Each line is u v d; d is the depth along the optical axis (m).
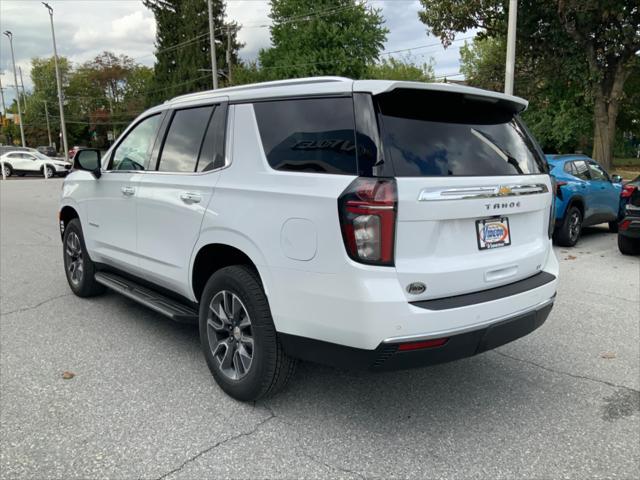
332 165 2.74
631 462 2.72
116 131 80.69
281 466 2.66
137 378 3.65
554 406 3.34
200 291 3.70
